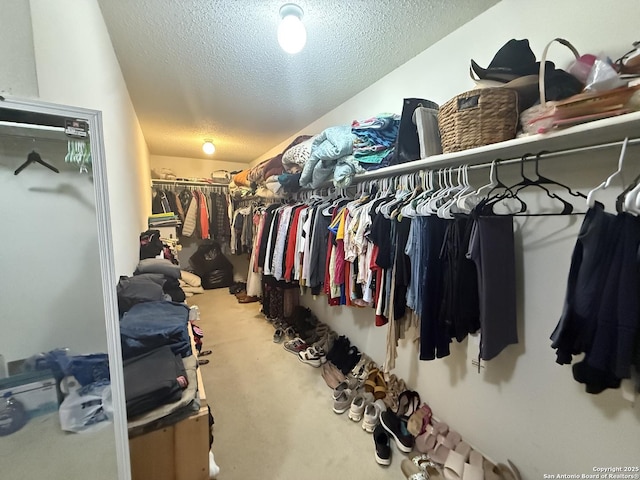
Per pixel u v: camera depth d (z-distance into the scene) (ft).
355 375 6.90
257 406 6.16
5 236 2.33
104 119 4.57
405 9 4.42
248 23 4.76
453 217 3.86
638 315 2.48
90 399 2.54
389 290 4.68
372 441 5.26
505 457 4.38
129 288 4.54
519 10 4.03
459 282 3.76
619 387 2.84
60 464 2.48
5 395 2.37
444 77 5.16
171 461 2.95
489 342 3.61
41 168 2.37
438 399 5.45
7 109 2.17
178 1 4.26
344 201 6.51
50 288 2.46
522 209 3.84
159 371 3.06
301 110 8.66
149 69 6.22
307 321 9.69
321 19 4.64
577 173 3.50
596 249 2.66
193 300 13.65
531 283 3.96
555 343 2.95
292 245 7.70
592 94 2.53
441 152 4.43
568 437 3.67
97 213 2.50
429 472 4.48
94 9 4.06
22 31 2.23
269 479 4.45
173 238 10.55
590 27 3.37
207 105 8.27
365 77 6.61
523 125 3.35
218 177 15.74
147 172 12.64
